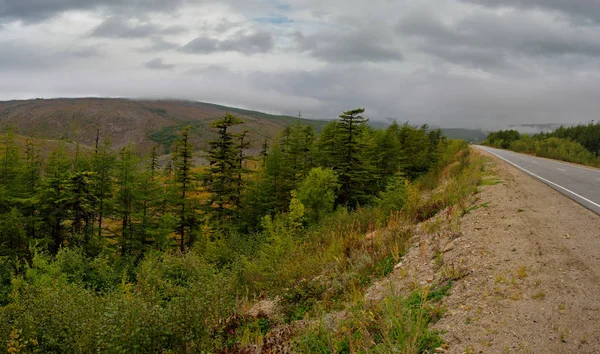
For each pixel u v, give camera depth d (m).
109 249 23.45
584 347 3.81
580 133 59.00
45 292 8.79
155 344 5.61
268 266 11.68
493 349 4.00
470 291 5.48
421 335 4.40
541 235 7.52
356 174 28.91
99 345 5.67
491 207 10.35
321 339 5.25
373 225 12.70
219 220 25.88
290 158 32.25
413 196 13.91
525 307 4.73
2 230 24.16
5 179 27.48
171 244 25.22
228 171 26.02
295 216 15.17
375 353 4.33
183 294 6.71
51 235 25.66
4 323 7.17
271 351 5.23
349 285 7.45
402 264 7.64
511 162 26.97
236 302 8.56
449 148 49.06
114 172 27.27
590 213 9.50
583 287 5.05
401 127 43.31
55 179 24.69
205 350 5.62
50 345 6.95
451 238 8.09
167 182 28.80
